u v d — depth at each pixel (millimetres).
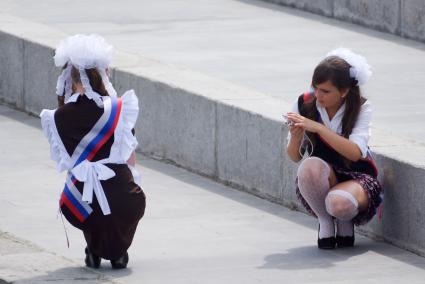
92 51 17297
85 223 17469
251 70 27953
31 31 30938
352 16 33969
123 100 17484
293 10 36125
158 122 25156
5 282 17234
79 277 17344
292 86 26234
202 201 21984
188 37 32031
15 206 21703
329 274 17500
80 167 17328
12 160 25328
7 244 19078
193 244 19219
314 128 18219
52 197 22312
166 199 22125
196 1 37719
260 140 22109
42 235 19766
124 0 37875
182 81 25047
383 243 19219
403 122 23188
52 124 17406
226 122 23016
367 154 18719
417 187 18500
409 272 17594
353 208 18312
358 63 18297
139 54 29641
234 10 36188
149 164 24875
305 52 30172
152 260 18328
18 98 30531
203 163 23828
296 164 21125
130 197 17438
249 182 22531
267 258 18375
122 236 17625
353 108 18422
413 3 31734
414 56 29969
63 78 17594
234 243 19266
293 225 20344
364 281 17141
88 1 37844
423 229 18422
